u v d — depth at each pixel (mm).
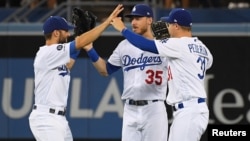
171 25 26688
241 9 41000
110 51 35625
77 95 35781
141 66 28719
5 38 36000
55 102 26594
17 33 36000
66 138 27062
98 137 35750
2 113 35906
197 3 43156
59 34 27078
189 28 26688
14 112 35906
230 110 35719
